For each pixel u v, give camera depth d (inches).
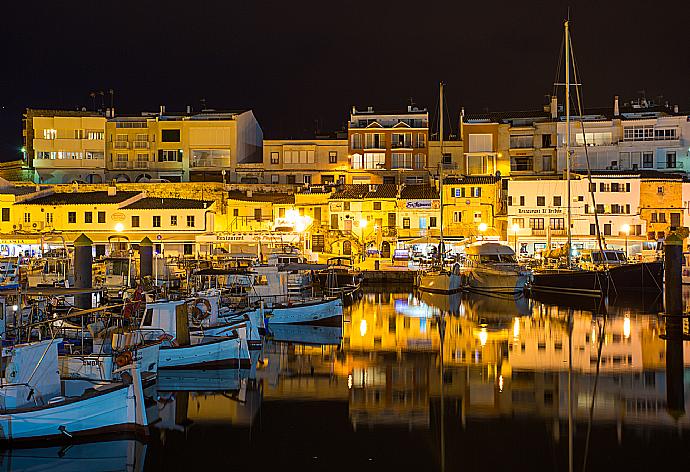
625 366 1485.0
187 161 4411.9
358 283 3120.1
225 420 1112.8
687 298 2800.2
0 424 932.0
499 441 1026.7
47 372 1002.1
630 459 959.6
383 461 953.5
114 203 3503.9
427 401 1221.1
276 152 4475.9
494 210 3887.8
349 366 1488.7
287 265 2201.0
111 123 4429.1
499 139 4416.8
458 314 2343.8
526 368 1469.0
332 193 3978.8
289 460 954.1
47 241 3164.4
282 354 1617.9
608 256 3262.8
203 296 1612.9
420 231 3897.6
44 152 4384.8
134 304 1353.3
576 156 4293.8
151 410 1163.9
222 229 3791.8
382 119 4512.8
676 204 3750.0
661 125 4222.4
